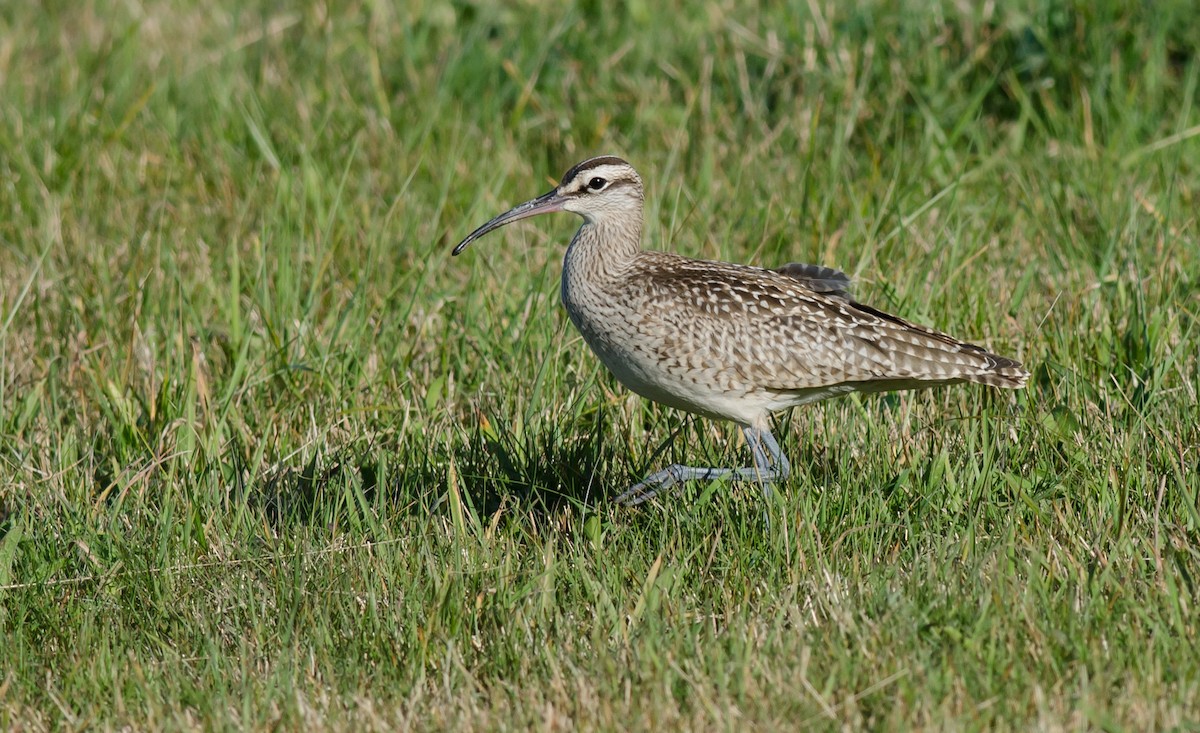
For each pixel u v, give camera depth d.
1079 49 16.59
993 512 9.79
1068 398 11.17
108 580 9.84
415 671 8.65
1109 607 8.59
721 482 10.32
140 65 19.38
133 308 13.45
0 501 11.10
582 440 11.26
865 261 12.92
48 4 21.83
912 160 15.70
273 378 12.49
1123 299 12.55
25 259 14.63
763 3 18.88
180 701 8.55
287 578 9.67
